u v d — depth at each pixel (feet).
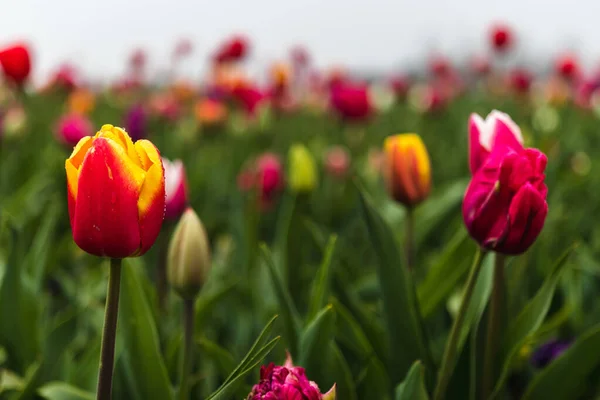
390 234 3.14
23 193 5.41
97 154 2.46
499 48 14.56
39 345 3.36
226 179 7.19
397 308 3.11
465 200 2.82
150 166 2.50
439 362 3.30
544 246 4.17
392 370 3.13
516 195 2.75
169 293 3.86
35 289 3.55
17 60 7.50
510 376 3.56
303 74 15.79
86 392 3.13
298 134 12.11
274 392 2.52
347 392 3.03
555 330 3.79
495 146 2.90
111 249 2.49
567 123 13.79
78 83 15.97
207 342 3.09
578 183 6.98
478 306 3.18
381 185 6.47
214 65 12.03
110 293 2.53
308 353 2.95
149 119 10.97
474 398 3.08
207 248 3.01
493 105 16.83
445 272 3.43
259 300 3.82
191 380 3.27
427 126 13.67
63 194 5.94
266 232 5.78
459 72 19.65
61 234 5.89
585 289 4.01
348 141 10.83
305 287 4.12
